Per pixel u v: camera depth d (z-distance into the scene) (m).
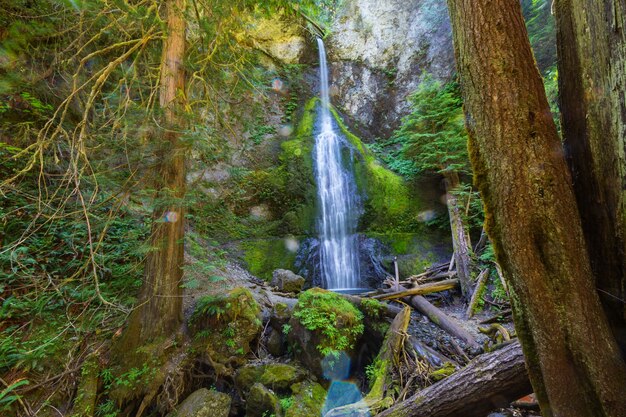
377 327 4.07
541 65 6.30
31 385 2.71
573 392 1.24
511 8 1.42
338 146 9.08
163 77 3.34
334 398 3.39
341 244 7.94
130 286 3.83
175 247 3.37
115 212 3.02
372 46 11.49
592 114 1.40
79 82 3.42
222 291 4.14
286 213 7.68
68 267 3.57
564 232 1.28
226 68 4.13
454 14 1.57
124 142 2.72
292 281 5.80
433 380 3.09
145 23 3.23
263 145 8.50
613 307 1.34
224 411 2.93
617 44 1.24
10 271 3.22
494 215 1.48
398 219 7.97
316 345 3.57
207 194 3.77
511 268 1.40
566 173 1.36
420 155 7.50
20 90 3.39
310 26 11.05
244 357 3.61
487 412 2.28
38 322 3.15
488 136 1.42
